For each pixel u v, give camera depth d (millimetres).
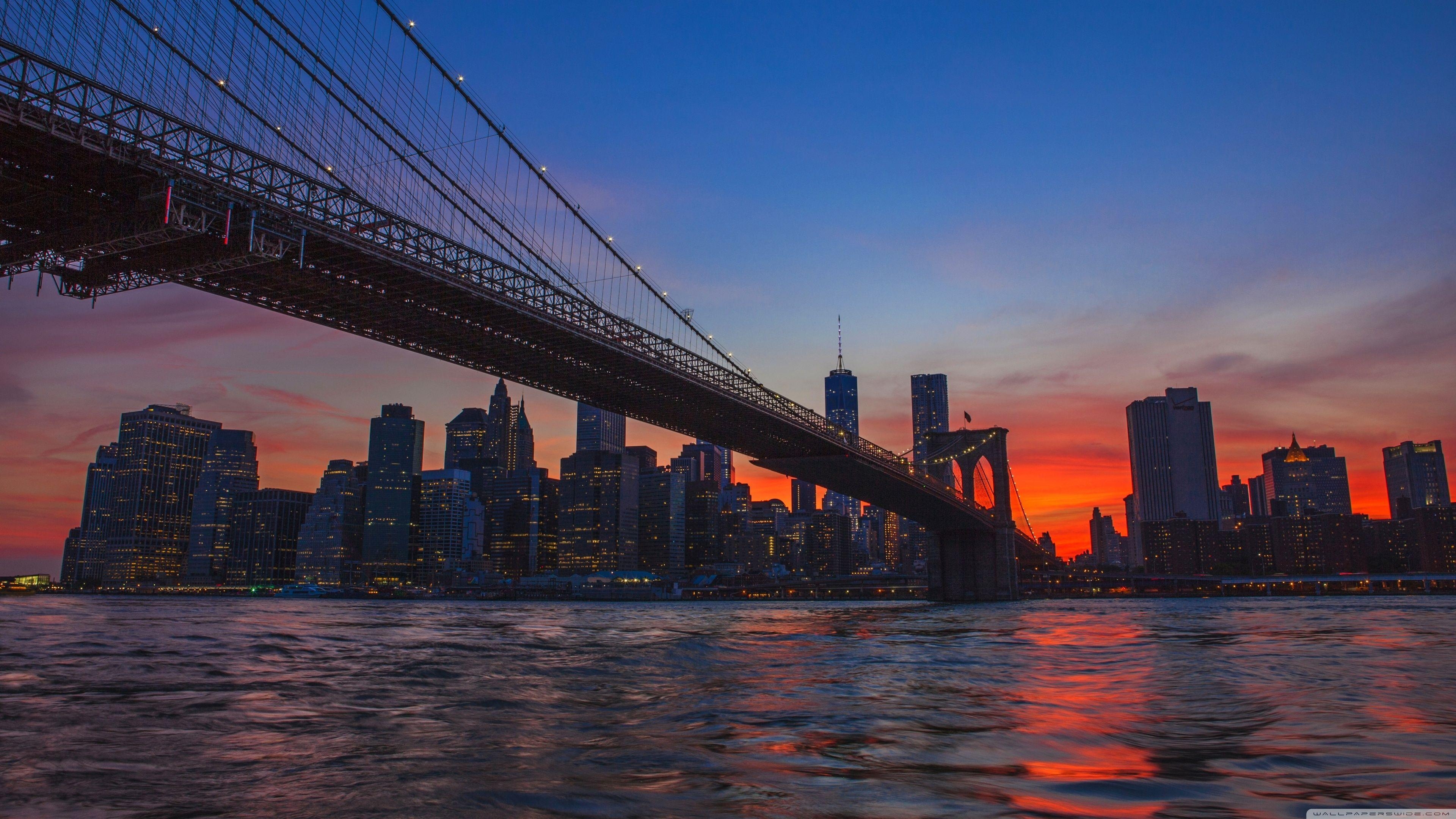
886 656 42625
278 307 56906
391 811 12797
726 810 12664
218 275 51469
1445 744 17531
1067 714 21984
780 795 13523
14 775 15211
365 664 38781
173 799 13508
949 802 13039
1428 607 129000
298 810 12836
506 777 14867
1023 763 15891
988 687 28500
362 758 16547
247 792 13930
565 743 18078
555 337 67375
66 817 12547
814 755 16656
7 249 44094
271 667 37156
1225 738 18438
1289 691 26703
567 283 68000
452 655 44281
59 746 17969
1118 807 12742
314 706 24281
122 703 24953
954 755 16641
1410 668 34156
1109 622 82562
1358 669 33781
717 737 18766
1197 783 14164
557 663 39281
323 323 59875
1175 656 40750
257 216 44094
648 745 17734
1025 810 12586
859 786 14125
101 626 76625
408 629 77625
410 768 15617
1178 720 20922
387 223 50906
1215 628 68688
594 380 79375
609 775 14945
